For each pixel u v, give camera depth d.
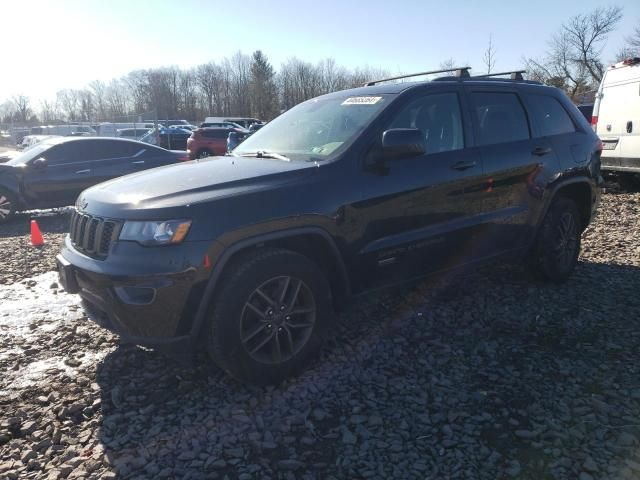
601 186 5.29
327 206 3.25
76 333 4.09
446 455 2.55
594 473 2.40
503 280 5.09
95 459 2.57
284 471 2.46
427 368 3.41
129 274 2.82
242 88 75.62
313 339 3.31
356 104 3.98
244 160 3.78
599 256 5.91
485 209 4.18
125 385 3.28
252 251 3.09
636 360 3.46
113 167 10.30
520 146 4.45
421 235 3.75
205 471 2.47
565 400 3.01
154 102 77.12
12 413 2.99
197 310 2.89
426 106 3.96
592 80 41.91
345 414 2.91
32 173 9.61
